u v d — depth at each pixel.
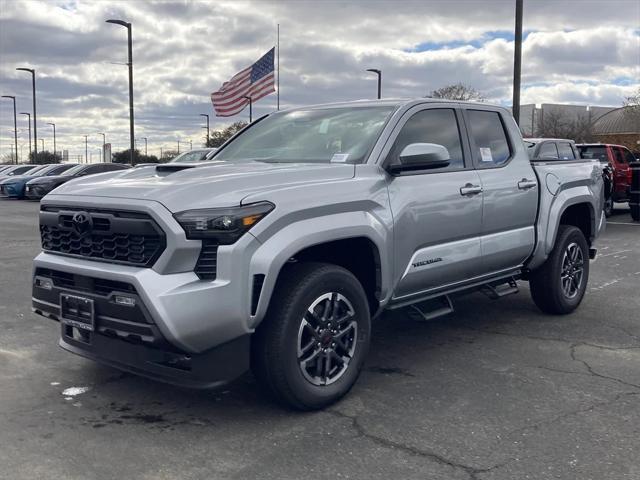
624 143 55.75
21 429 3.77
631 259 10.08
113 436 3.68
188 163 4.69
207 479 3.19
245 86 27.25
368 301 4.53
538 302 6.37
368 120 4.82
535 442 3.58
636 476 3.20
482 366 4.90
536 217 5.80
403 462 3.36
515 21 17.89
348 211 4.10
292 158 4.77
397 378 4.64
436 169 4.89
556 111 64.94
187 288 3.47
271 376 3.79
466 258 5.04
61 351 5.30
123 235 3.68
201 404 4.15
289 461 3.38
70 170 26.17
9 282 8.29
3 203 25.19
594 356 5.13
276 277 3.66
